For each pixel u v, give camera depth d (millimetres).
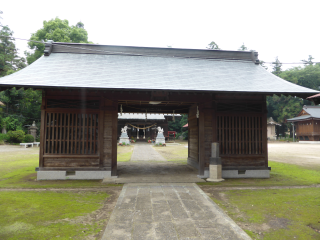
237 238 3318
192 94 7770
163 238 3293
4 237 3312
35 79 6488
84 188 6238
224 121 7965
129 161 12109
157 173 8344
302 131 42219
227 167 7824
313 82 51062
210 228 3662
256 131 8047
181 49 9430
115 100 7523
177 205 4809
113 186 6449
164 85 6820
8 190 5961
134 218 4066
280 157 14906
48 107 7375
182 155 16047
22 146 23906
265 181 7281
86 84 6438
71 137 7371
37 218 4066
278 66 56281
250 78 8031
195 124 10008
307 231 3619
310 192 5945
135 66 8273
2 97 28609
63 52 8773
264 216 4254
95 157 7418
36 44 27391
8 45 37531
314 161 12711
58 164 7324
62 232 3512
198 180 7203
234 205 4891
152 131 36438
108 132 7520
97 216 4219
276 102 52625
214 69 8617
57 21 28078
